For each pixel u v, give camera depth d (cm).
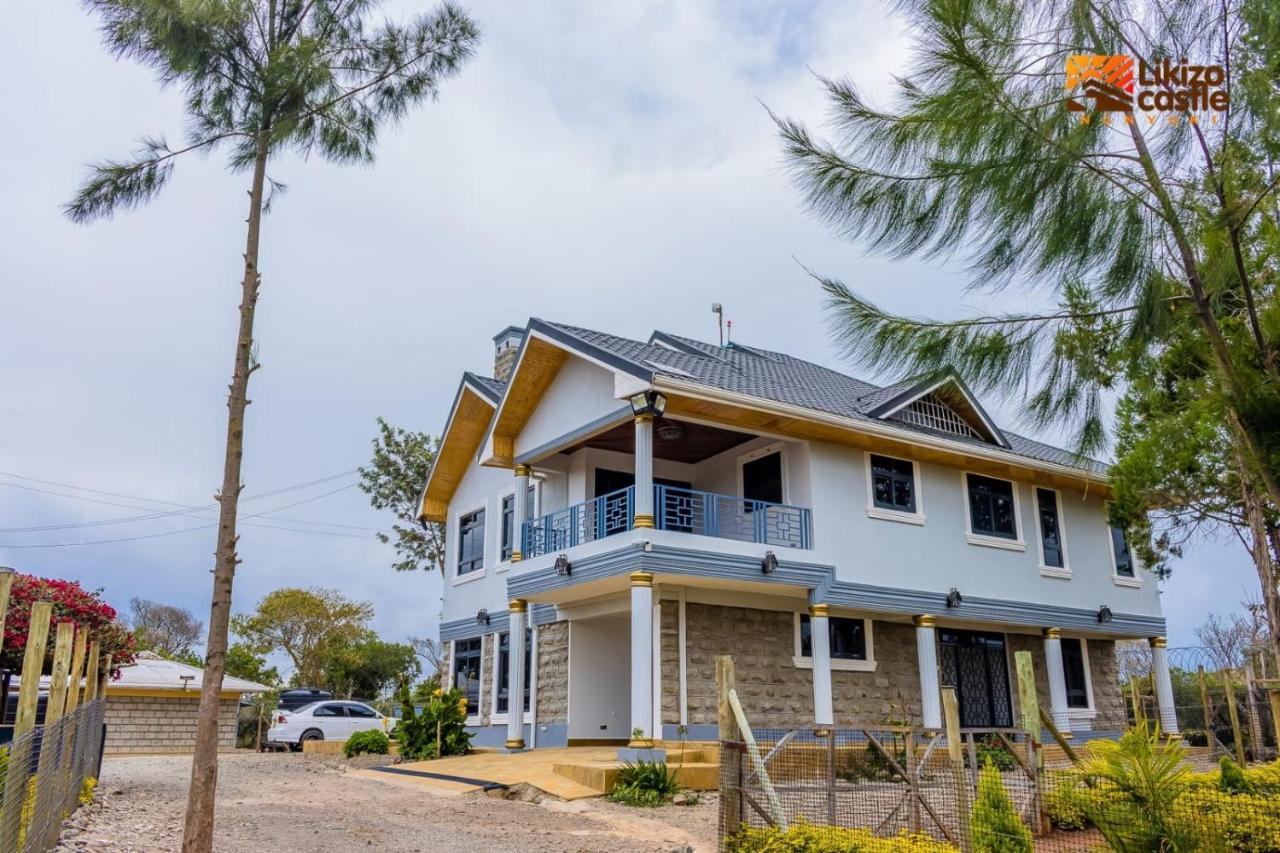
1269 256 638
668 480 2039
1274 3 584
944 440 1886
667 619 1688
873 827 876
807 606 1858
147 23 878
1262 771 1012
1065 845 838
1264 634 2034
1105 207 624
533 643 2033
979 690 2058
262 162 938
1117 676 2336
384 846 952
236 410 855
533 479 2088
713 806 1271
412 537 3206
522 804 1296
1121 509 1673
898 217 660
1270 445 612
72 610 1346
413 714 1934
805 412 1684
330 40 967
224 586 814
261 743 2984
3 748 749
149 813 1065
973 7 621
